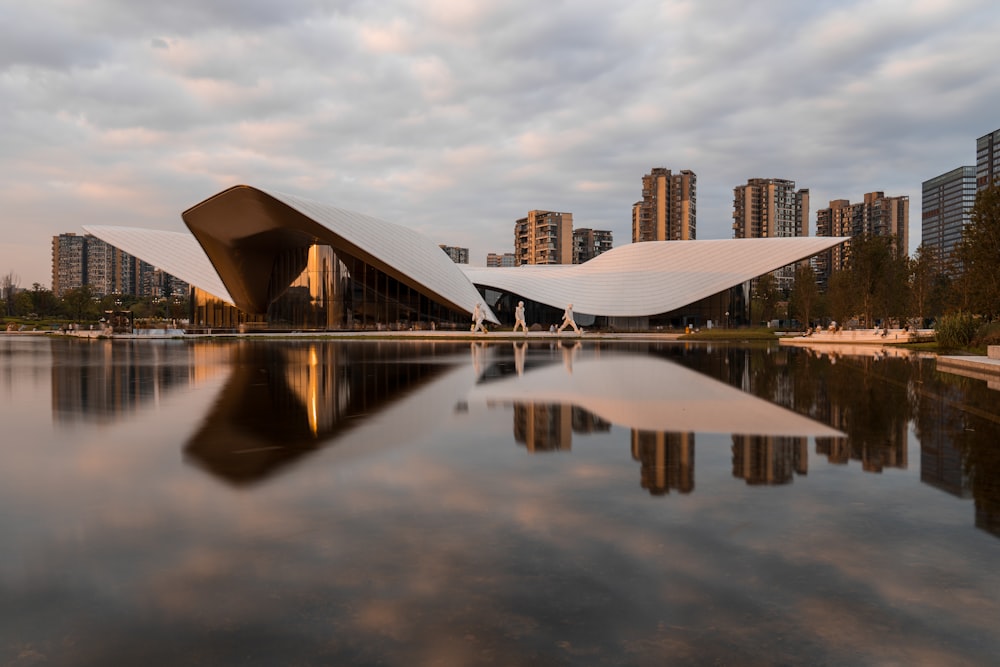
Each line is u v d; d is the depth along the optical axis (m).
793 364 22.14
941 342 30.48
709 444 7.98
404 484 6.04
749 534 4.66
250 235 49.38
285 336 49.28
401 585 3.78
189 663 2.96
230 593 3.68
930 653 3.04
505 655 3.02
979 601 3.58
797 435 8.57
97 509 5.25
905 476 6.39
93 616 3.42
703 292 66.31
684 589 3.73
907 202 165.62
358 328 56.12
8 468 6.67
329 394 13.05
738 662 2.96
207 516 5.07
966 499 5.58
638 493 5.74
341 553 4.27
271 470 6.58
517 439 8.23
